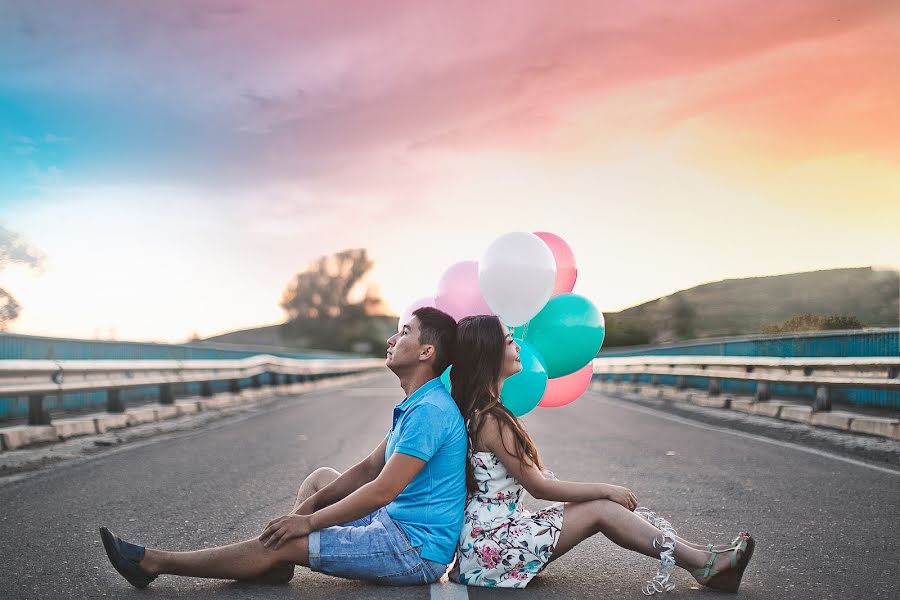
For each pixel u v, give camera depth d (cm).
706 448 904
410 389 367
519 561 359
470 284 438
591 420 1277
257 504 580
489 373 364
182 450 891
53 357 1165
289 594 355
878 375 989
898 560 427
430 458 348
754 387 1572
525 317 423
